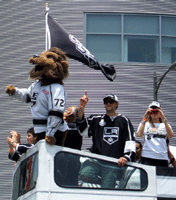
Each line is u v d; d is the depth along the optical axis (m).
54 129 5.64
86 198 5.66
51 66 5.88
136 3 17.30
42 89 5.90
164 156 7.54
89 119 6.72
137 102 16.81
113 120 6.56
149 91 16.98
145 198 5.95
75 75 16.88
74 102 16.66
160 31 17.33
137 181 6.04
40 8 17.41
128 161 6.06
